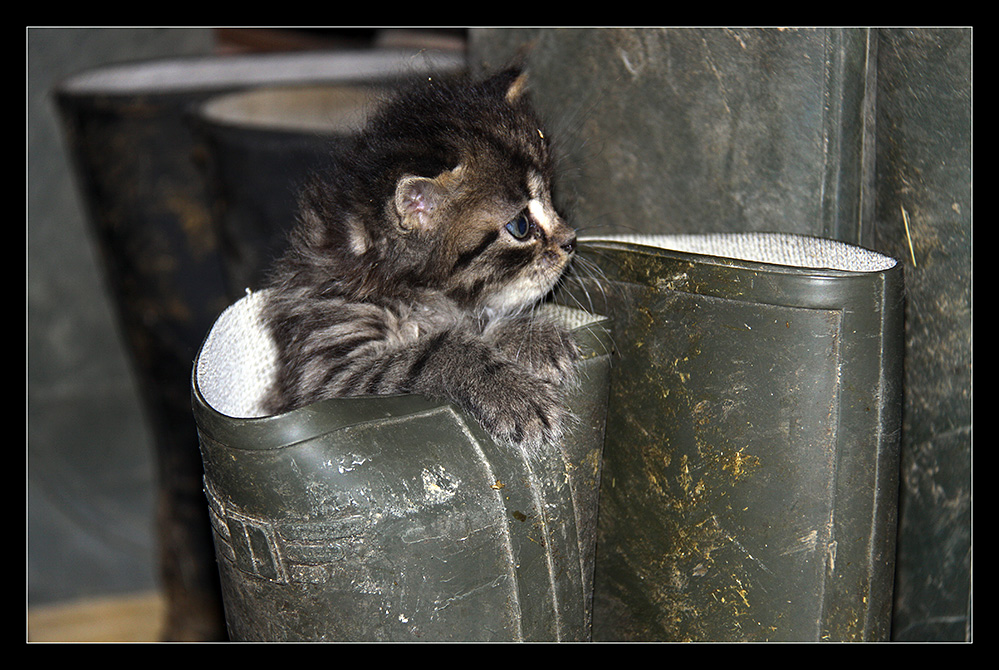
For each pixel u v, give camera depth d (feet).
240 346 3.03
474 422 2.79
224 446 2.72
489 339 3.04
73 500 5.40
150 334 4.10
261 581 2.78
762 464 2.88
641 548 3.01
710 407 2.90
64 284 5.49
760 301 2.83
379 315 3.08
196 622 4.30
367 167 3.10
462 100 3.18
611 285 2.99
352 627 2.77
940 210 3.12
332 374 2.98
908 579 3.29
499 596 2.79
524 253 3.11
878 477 2.84
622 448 3.00
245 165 3.74
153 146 4.00
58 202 5.40
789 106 3.09
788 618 2.90
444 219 3.09
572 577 2.85
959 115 3.08
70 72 5.28
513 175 3.11
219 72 4.21
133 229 4.03
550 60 3.44
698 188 3.25
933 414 3.22
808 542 2.88
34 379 5.48
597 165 3.40
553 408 2.87
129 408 5.65
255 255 3.78
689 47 3.21
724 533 2.92
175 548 4.28
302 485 2.71
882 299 2.80
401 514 2.73
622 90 3.33
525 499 2.80
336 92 4.08
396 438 2.74
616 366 2.99
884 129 3.12
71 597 4.82
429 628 2.77
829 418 2.83
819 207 3.08
